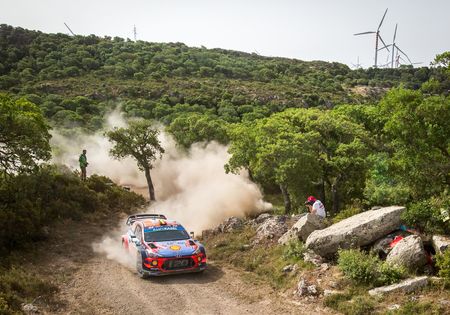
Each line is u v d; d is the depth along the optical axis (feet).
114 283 37.60
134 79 337.52
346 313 28.37
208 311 30.94
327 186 89.40
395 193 48.49
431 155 43.75
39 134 57.41
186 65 409.69
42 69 330.13
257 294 33.94
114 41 479.82
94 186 80.53
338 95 335.26
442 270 29.84
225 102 271.49
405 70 482.69
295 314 29.43
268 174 84.74
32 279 36.27
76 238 55.11
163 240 41.45
